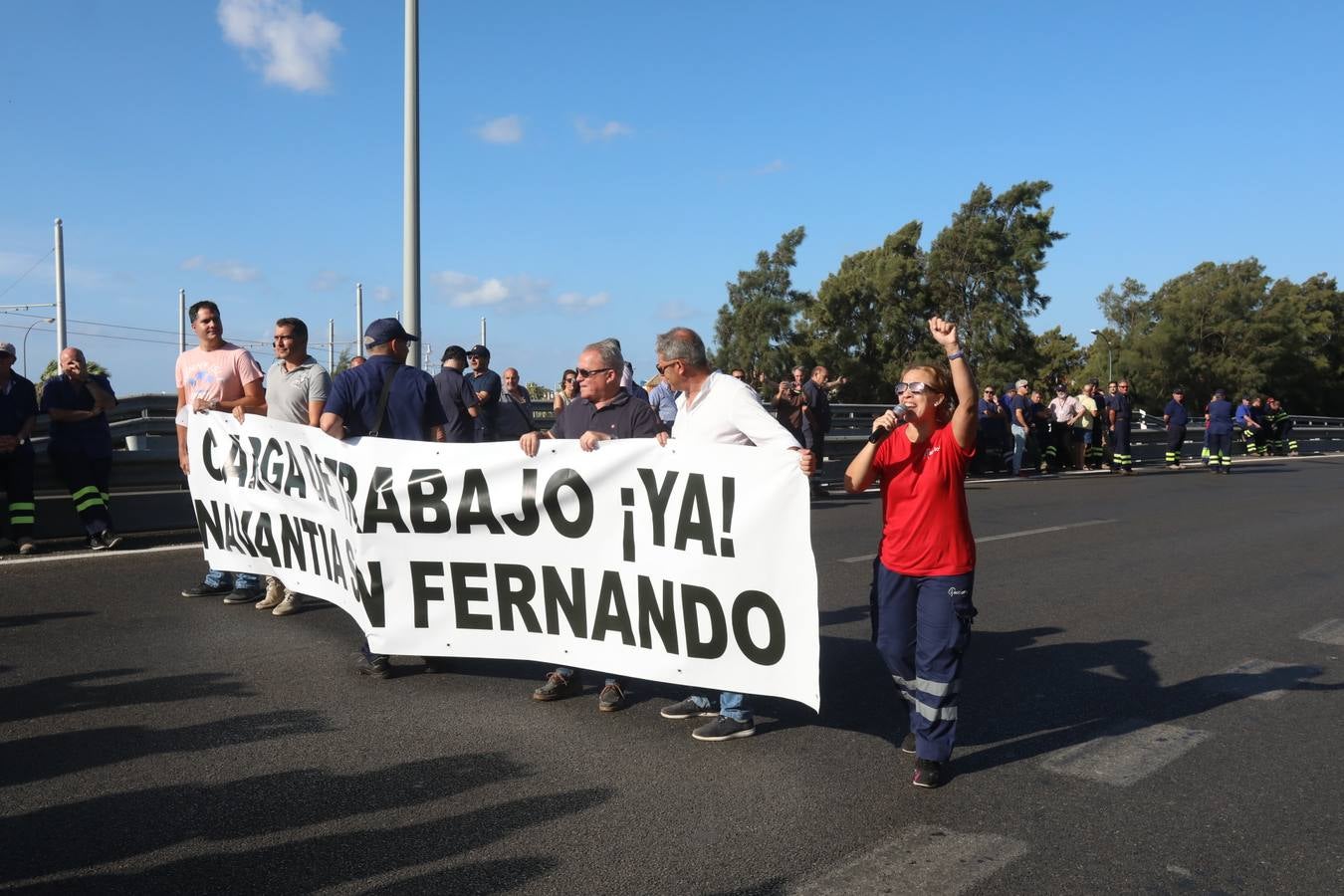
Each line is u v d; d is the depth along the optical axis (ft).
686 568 14.53
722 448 14.28
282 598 21.58
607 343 15.83
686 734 14.39
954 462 12.36
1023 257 176.14
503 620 16.19
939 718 12.48
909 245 184.96
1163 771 13.15
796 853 10.62
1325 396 233.14
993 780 12.80
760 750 13.78
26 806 11.51
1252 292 218.18
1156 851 10.79
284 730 14.20
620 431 15.79
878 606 13.08
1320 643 19.92
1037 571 27.73
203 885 9.73
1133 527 37.55
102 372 28.27
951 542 12.50
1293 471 72.08
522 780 12.55
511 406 34.06
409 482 16.46
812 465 13.51
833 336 184.85
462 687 16.43
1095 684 17.07
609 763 13.19
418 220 38.55
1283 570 28.19
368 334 18.01
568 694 16.06
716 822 11.36
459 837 10.87
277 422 19.56
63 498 29.01
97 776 12.43
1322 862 10.57
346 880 9.87
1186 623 21.57
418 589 16.57
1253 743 14.24
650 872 10.14
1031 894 9.82
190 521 32.07
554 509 15.60
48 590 22.68
